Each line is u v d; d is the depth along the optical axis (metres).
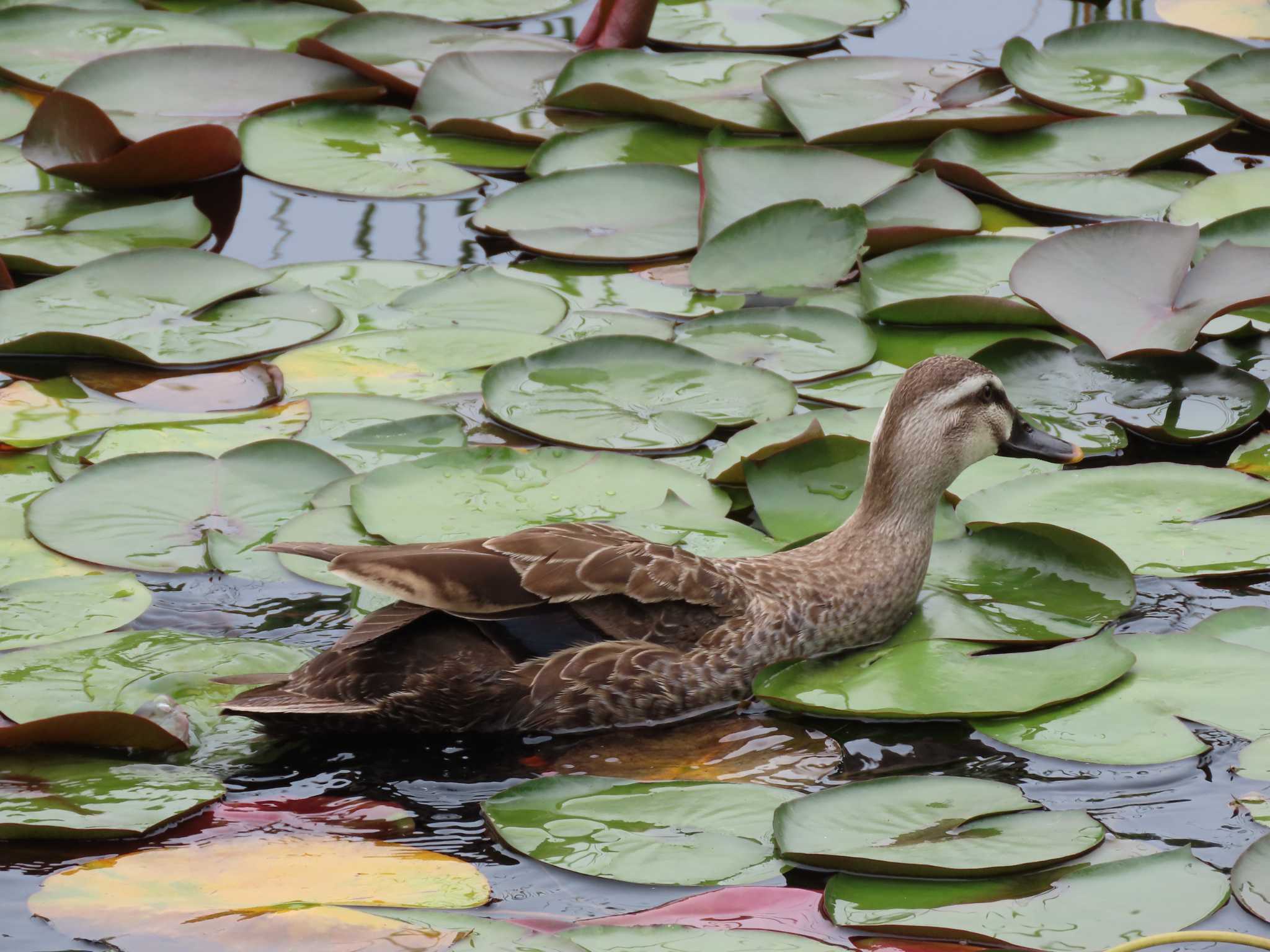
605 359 13.95
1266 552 11.33
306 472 12.27
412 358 14.16
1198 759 9.30
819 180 16.75
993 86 19.09
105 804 8.81
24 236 15.95
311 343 14.38
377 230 16.66
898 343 14.67
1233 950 7.68
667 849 8.53
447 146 18.36
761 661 10.38
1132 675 10.03
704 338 14.44
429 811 9.09
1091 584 11.14
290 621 10.77
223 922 7.83
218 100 18.97
